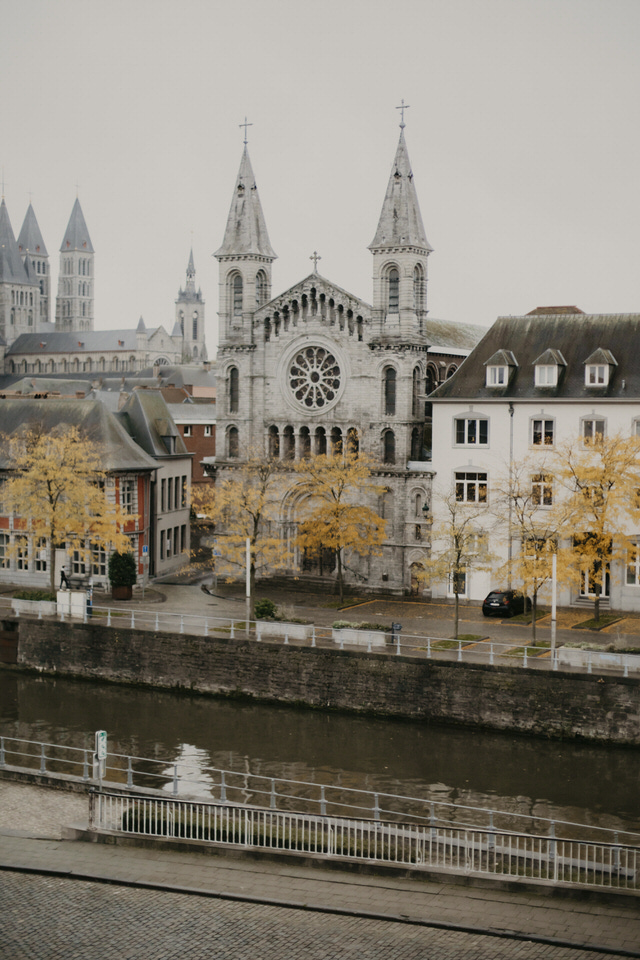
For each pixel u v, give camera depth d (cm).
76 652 6228
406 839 3362
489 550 6862
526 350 7025
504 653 5347
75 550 7181
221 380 7906
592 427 6662
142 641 6038
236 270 7794
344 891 2894
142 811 3503
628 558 5956
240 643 5766
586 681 4966
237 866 3127
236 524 7050
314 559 7669
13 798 4003
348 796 4334
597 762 4766
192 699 5841
